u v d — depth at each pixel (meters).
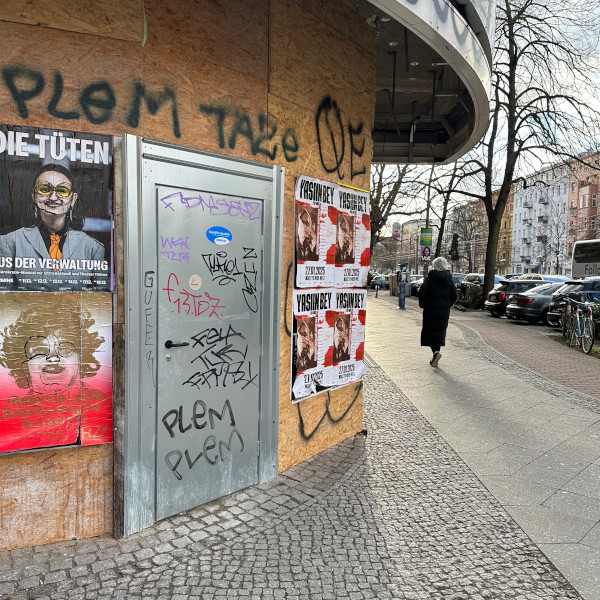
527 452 4.77
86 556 2.88
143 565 2.82
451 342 11.73
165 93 3.16
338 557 2.99
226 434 3.64
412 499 3.77
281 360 4.05
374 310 21.62
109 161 2.93
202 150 3.33
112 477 3.10
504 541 3.23
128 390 3.04
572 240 71.19
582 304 11.37
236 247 3.60
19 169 2.74
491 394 6.93
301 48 4.07
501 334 13.77
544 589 2.75
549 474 4.28
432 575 2.85
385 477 4.14
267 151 3.80
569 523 3.47
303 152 4.14
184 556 2.93
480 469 4.36
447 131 7.88
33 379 2.84
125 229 2.97
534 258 83.44
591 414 6.07
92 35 2.90
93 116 2.91
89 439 2.99
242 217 3.62
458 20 4.18
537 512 3.62
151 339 3.14
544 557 3.05
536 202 82.62
